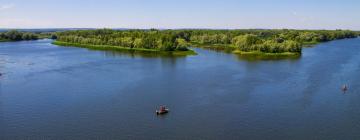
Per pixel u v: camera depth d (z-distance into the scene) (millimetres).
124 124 71562
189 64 146625
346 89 98375
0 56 176625
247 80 110438
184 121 73188
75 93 94438
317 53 191250
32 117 75438
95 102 86000
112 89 98750
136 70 130500
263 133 67000
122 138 64938
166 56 178000
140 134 66688
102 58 169250
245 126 70375
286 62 152125
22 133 67000
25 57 172250
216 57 173250
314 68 133500
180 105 83688
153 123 72125
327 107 82250
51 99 88688
